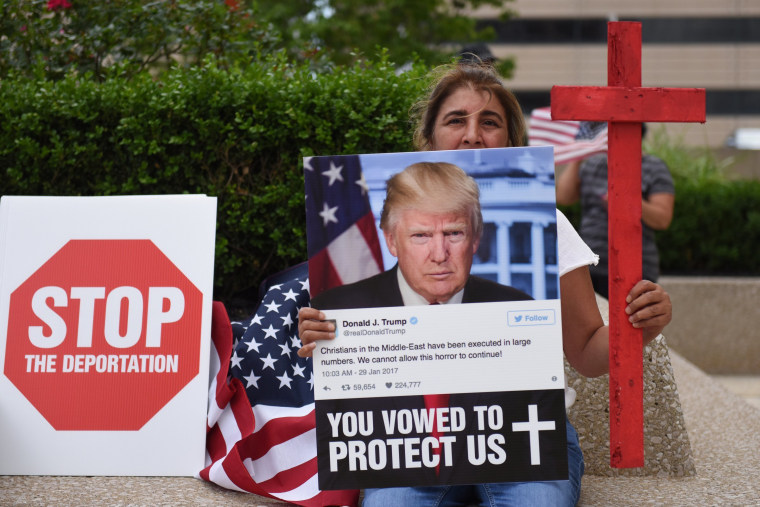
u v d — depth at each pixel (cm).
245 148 372
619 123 221
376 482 227
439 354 229
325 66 468
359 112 371
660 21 3170
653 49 3173
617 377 221
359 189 233
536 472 224
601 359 235
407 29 1277
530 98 3194
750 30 3147
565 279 235
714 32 3155
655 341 304
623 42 220
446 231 230
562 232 237
